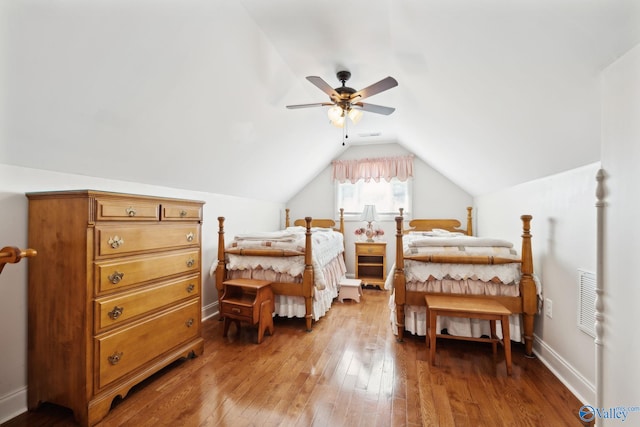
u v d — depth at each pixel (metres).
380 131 4.22
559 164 1.91
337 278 4.10
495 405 1.61
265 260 2.84
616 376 1.04
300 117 3.19
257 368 2.01
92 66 1.42
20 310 1.57
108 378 1.53
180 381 1.85
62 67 1.34
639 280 0.95
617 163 1.03
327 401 1.65
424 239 2.58
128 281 1.65
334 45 2.06
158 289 1.85
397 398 1.68
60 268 1.50
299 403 1.63
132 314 1.67
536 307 2.19
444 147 3.30
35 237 1.57
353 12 1.71
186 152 2.43
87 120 1.64
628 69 0.99
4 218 1.52
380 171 4.77
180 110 2.01
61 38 1.25
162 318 1.88
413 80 2.34
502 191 3.21
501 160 2.54
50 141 1.60
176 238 2.01
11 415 1.52
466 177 3.80
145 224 1.78
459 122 2.45
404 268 2.52
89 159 1.88
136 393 1.72
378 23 1.80
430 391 1.75
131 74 1.58
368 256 4.85
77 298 1.46
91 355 1.46
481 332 2.40
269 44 2.03
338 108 2.48
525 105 1.63
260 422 1.48
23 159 1.57
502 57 1.43
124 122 1.81
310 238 2.73
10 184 1.55
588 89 1.25
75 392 1.46
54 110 1.48
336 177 4.98
